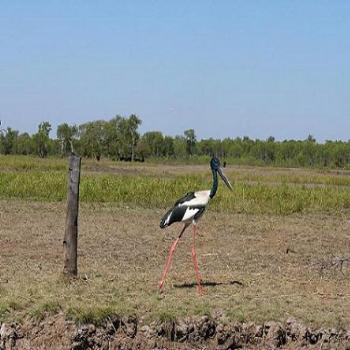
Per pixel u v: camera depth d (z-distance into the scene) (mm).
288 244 16875
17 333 9516
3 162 48844
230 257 14797
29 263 13141
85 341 9484
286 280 12500
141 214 21609
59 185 26594
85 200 24516
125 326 9742
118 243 16031
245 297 10969
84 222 19250
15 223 18469
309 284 12273
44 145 86312
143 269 13055
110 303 10156
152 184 27250
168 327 9766
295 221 21359
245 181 41656
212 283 11891
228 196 25047
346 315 10430
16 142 87188
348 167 81000
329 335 9961
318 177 48281
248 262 14258
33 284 11102
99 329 9594
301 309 10516
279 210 23328
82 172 45531
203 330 9859
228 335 9867
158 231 18156
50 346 9430
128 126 86188
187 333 9812
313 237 18203
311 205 25156
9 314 9703
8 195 25406
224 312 10164
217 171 11656
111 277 11977
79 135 85625
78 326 9523
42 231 17234
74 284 11188
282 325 10023
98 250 14984
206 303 10414
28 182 27078
